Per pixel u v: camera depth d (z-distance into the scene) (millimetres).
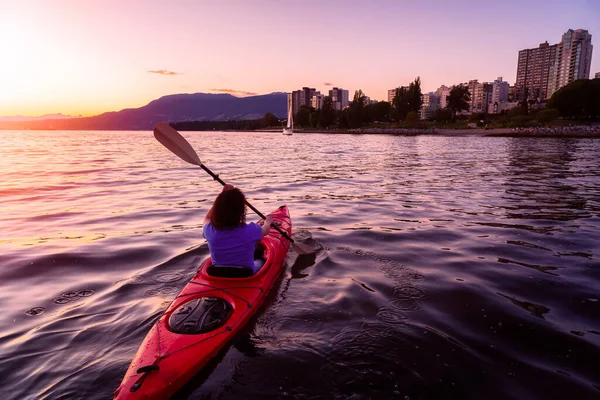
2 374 2779
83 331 3379
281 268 4719
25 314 3705
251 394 2594
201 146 42969
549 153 25453
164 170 16625
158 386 2492
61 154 26734
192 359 2740
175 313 3199
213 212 3570
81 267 4969
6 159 22109
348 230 6734
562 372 2811
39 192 10789
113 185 12195
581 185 11664
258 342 3184
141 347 2883
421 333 3328
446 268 4910
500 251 5562
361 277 4625
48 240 6172
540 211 8172
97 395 2570
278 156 26078
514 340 3232
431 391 2607
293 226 7016
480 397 2557
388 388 2635
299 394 2584
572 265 4961
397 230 6738
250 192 10945
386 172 15992
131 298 4039
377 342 3178
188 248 5734
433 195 10312
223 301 3402
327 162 21156
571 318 3602
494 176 14156
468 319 3582
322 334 3311
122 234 6527
